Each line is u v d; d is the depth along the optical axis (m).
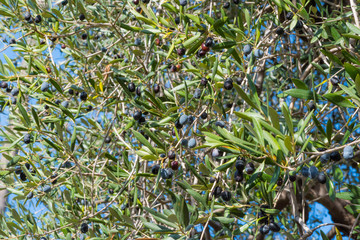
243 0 3.72
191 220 2.27
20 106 2.64
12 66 2.76
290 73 3.64
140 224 2.75
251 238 3.82
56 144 2.79
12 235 2.94
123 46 3.26
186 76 3.91
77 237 2.84
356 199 2.10
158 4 3.33
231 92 3.84
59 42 3.44
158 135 2.85
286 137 1.72
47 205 3.28
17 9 2.99
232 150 2.03
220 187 2.42
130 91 2.77
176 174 3.15
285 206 3.73
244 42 2.61
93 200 2.74
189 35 2.70
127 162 2.71
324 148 2.08
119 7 3.33
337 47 2.75
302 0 2.62
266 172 2.37
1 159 3.78
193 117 2.70
